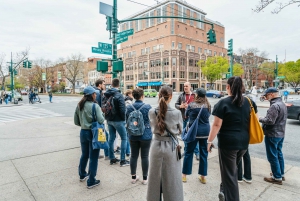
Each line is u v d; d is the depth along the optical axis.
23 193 3.29
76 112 3.64
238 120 2.60
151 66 59.00
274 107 3.39
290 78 49.16
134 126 3.36
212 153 5.32
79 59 59.53
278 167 3.54
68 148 5.72
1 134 7.50
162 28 57.62
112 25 7.79
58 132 7.84
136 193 3.28
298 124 10.04
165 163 2.59
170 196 2.57
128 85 66.69
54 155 5.14
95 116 3.41
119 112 4.28
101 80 5.26
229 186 2.65
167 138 2.63
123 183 3.63
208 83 59.53
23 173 4.05
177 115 2.63
